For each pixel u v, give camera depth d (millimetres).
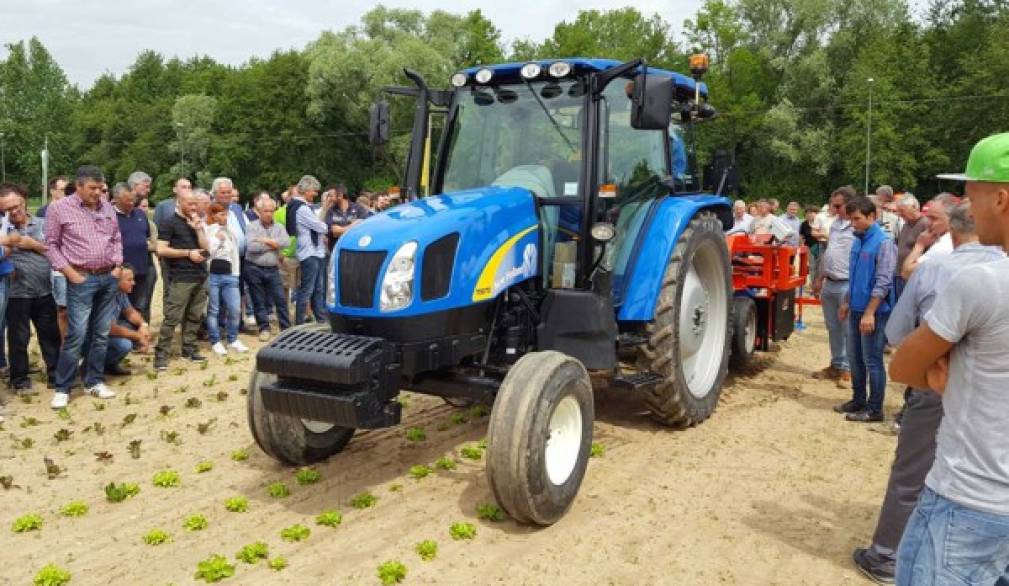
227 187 8891
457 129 5734
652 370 5754
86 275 6844
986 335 2262
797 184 47812
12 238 6754
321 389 4344
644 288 5605
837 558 4152
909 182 42969
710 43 53688
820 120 49031
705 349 6582
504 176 5410
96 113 84125
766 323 8500
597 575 3918
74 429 6277
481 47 56719
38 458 5613
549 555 4117
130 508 4754
